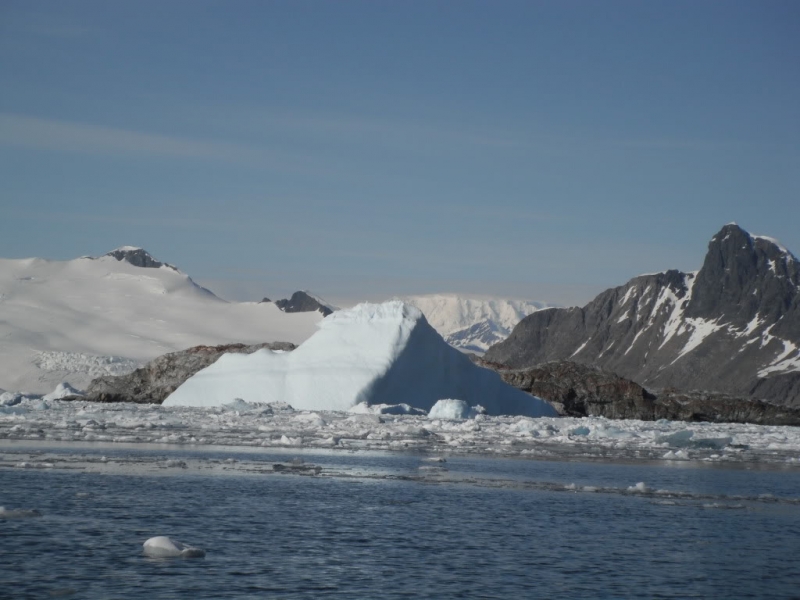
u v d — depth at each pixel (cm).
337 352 8662
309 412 7688
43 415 6788
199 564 1972
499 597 1802
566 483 3531
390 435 5678
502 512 2747
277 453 4319
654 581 1969
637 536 2455
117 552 2053
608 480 3738
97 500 2692
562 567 2066
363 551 2155
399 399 8362
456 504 2864
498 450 5028
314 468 3681
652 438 6612
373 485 3228
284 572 1933
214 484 3103
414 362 8569
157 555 2030
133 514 2494
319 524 2459
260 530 2352
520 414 9281
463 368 9006
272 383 8631
